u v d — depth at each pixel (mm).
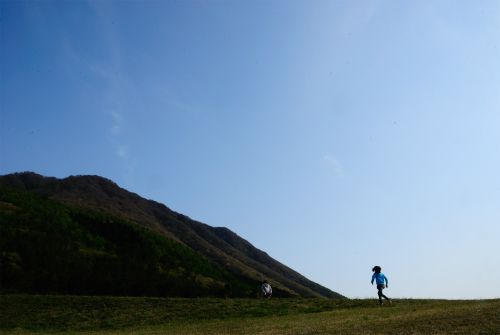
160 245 93688
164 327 21422
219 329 18156
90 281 45344
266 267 178875
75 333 21469
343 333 13898
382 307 21094
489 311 14367
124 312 25641
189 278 70562
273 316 22375
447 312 15250
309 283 175875
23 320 24719
